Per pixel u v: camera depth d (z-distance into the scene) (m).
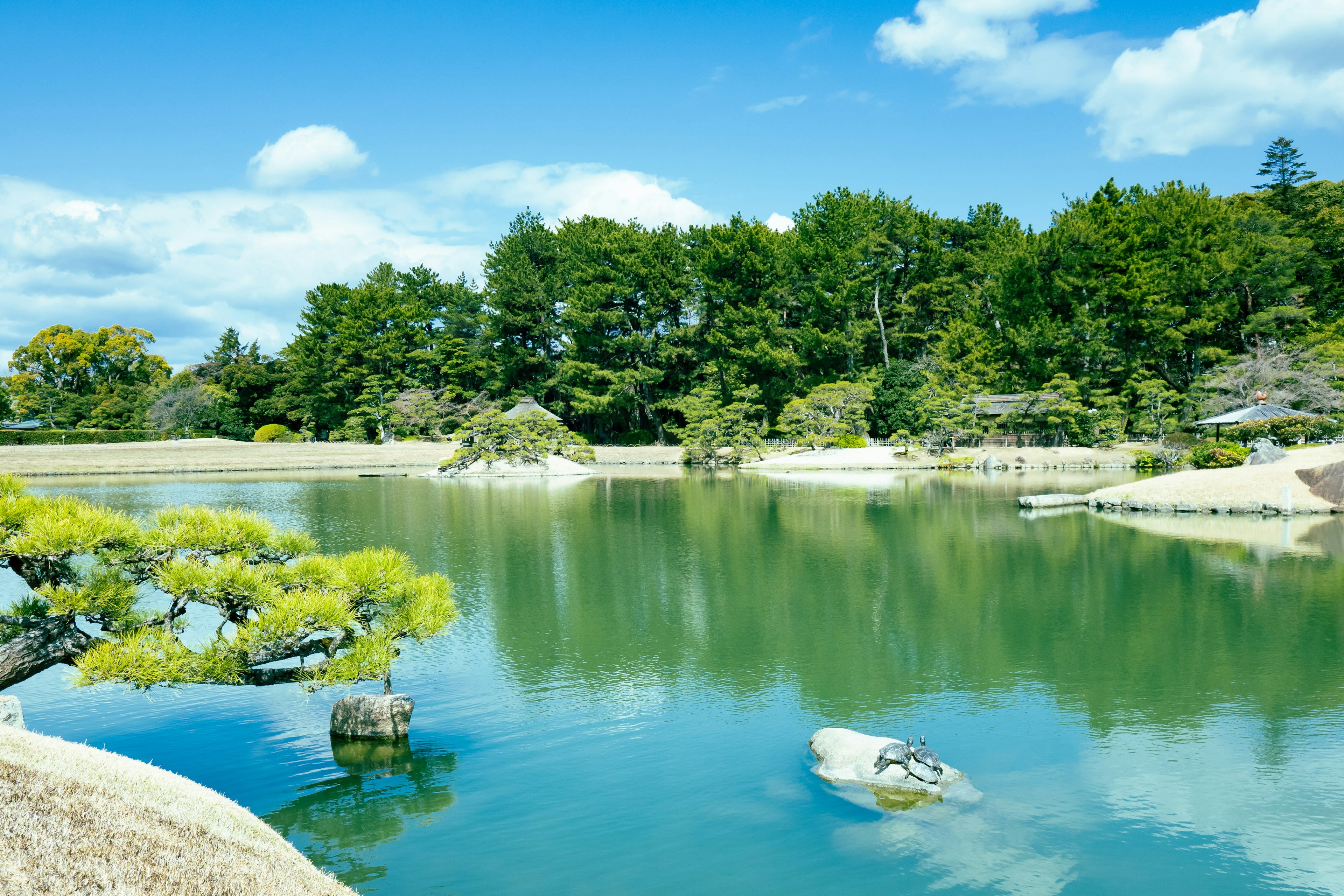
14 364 130.75
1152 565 21.66
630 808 8.73
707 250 83.50
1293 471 33.38
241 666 9.20
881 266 85.62
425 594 10.52
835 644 14.81
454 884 7.30
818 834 8.09
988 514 33.38
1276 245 65.44
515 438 62.62
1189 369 72.56
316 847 7.98
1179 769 9.46
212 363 110.38
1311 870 7.35
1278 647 14.20
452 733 10.91
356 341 95.31
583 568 22.11
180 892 5.26
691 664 13.77
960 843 7.89
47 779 6.10
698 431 71.88
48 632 8.94
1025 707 11.53
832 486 48.78
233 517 10.01
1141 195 75.88
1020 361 76.06
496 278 93.56
